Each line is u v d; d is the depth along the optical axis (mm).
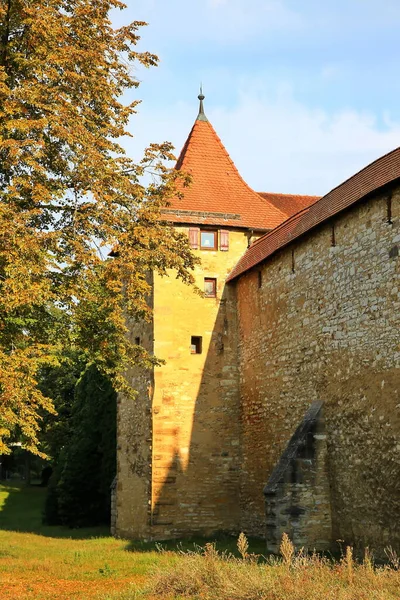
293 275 20203
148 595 11898
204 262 24359
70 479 31312
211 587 11461
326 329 18188
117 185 15875
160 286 23891
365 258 16531
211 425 23516
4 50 15664
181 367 23609
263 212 25578
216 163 26734
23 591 13508
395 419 15023
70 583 14375
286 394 20344
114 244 15445
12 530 29578
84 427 32156
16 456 52562
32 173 15188
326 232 18422
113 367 16859
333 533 17516
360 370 16516
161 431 23109
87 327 16609
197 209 24984
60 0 16141
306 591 10094
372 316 16125
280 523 17438
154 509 22688
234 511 23234
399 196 15320
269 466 21281
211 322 24094
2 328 15375
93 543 22797
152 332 23641
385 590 9891
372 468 15844
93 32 16578
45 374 40875
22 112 14641
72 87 15789
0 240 13570
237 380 23969
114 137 16719
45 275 15125
